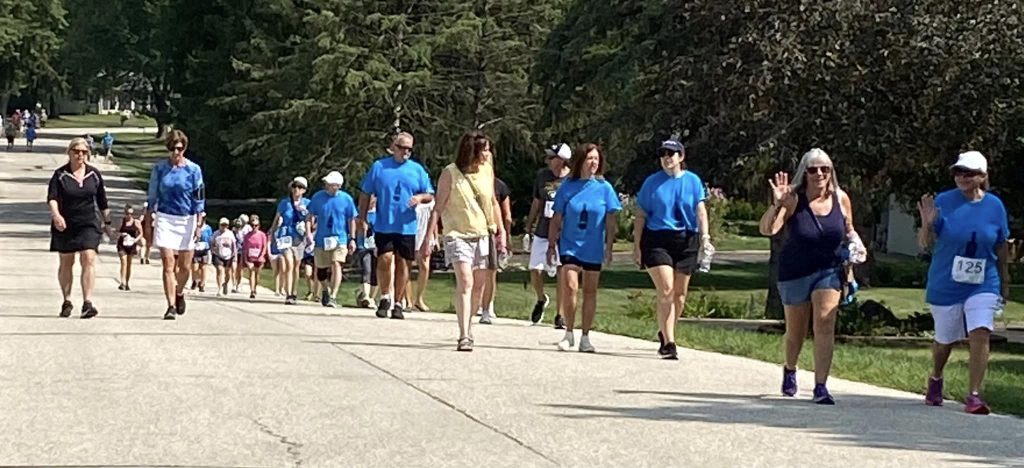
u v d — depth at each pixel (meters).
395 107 44.03
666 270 14.22
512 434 9.59
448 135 45.00
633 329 18.28
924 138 24.47
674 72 27.66
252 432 9.40
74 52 93.25
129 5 76.75
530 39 45.84
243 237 26.78
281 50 46.09
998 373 16.11
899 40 24.16
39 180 68.94
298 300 23.94
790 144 24.83
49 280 26.75
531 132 45.75
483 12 45.22
